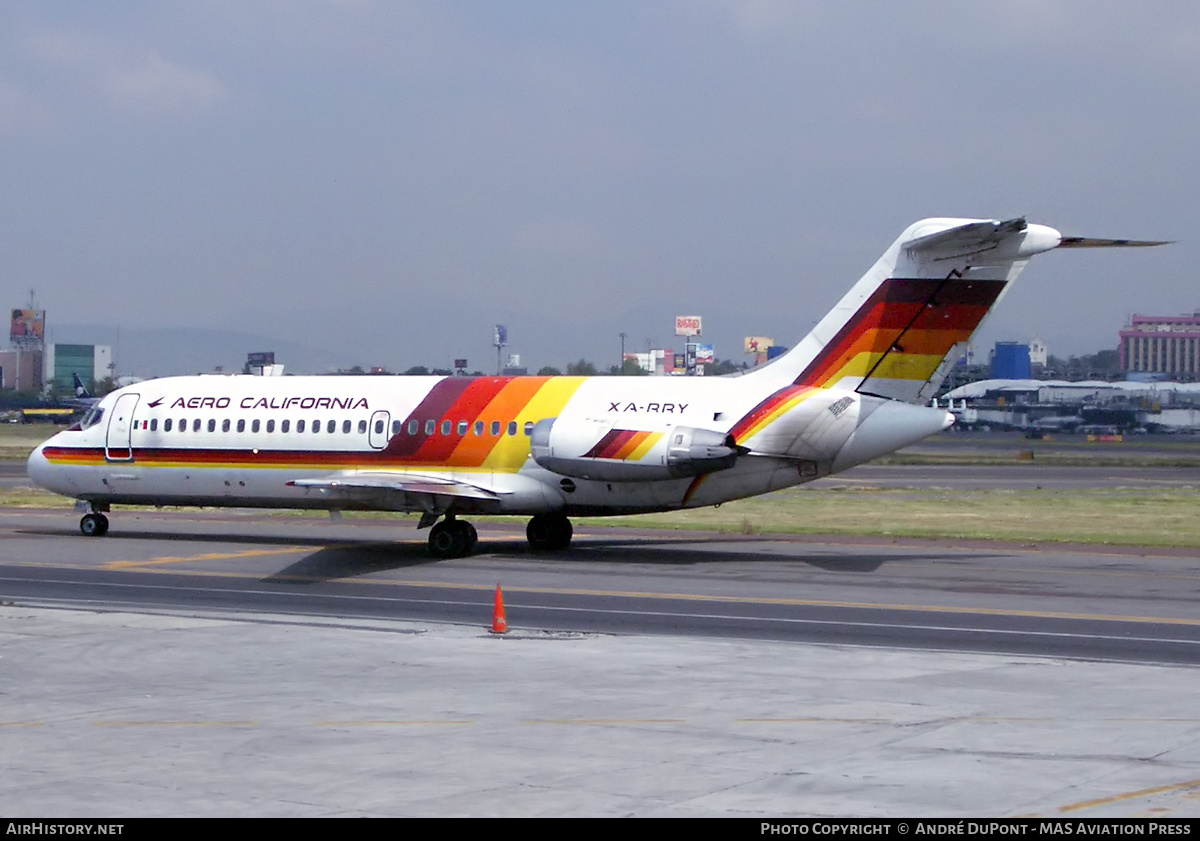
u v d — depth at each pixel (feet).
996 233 265.95
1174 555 312.91
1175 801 102.83
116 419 349.82
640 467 290.35
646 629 200.75
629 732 127.44
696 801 103.09
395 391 329.52
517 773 111.96
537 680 154.92
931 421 285.43
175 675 158.61
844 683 153.58
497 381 323.16
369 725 130.52
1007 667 165.37
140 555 308.60
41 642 182.50
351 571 278.87
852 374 290.76
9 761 116.26
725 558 306.14
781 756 117.70
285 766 114.21
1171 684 153.48
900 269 285.23
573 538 357.61
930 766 113.91
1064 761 115.65
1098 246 270.05
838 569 282.97
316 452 330.54
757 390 297.94
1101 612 219.82
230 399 343.05
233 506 344.90
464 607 225.97
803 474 296.30
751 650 178.19
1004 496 522.47
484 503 307.78
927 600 234.38
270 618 211.82
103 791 106.52
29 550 318.45
